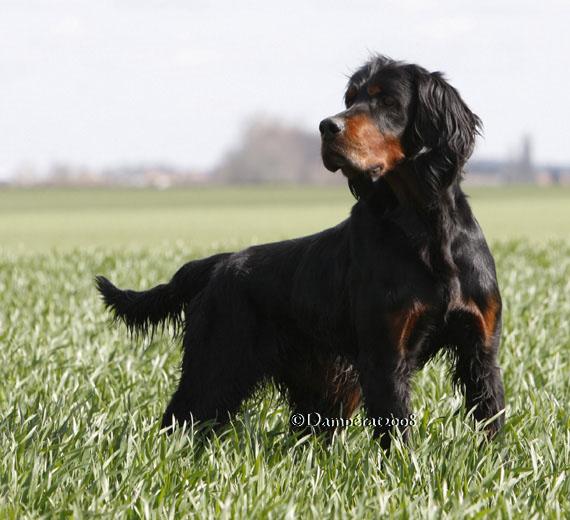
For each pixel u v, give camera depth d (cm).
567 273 1952
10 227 4819
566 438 728
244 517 568
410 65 756
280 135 14650
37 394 872
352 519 566
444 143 734
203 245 3083
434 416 804
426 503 605
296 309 801
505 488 616
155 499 602
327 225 4703
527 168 17800
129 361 1020
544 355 1051
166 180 16162
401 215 723
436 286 710
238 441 726
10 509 578
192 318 842
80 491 607
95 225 4944
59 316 1363
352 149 715
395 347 717
